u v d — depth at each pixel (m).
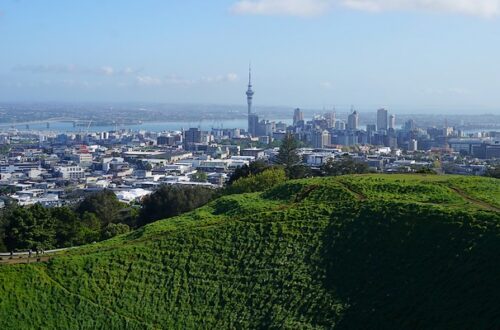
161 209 103.81
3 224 94.81
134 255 55.66
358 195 59.38
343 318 45.41
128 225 103.19
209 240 56.22
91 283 52.81
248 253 53.84
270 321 47.19
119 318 49.66
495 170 142.38
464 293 43.53
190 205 102.75
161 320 49.41
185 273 53.16
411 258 48.22
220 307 49.59
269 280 50.66
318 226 54.56
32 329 48.97
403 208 53.16
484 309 41.62
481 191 58.88
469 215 49.81
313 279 49.50
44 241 79.56
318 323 45.69
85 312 50.28
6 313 49.88
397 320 43.75
